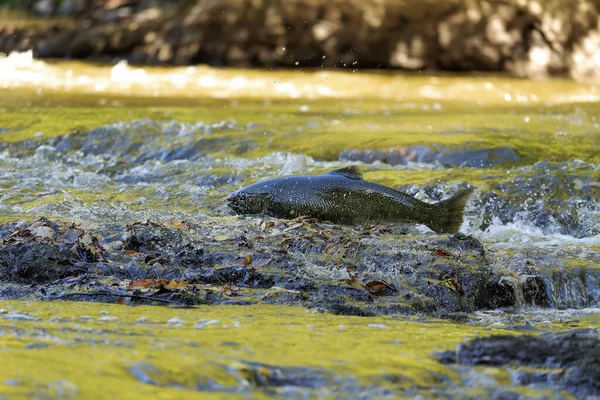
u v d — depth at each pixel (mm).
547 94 38125
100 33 50312
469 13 48688
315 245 13633
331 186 15805
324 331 9500
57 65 46281
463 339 9242
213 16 48969
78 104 30750
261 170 20625
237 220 15609
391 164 22312
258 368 7602
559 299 13547
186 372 7344
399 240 14180
